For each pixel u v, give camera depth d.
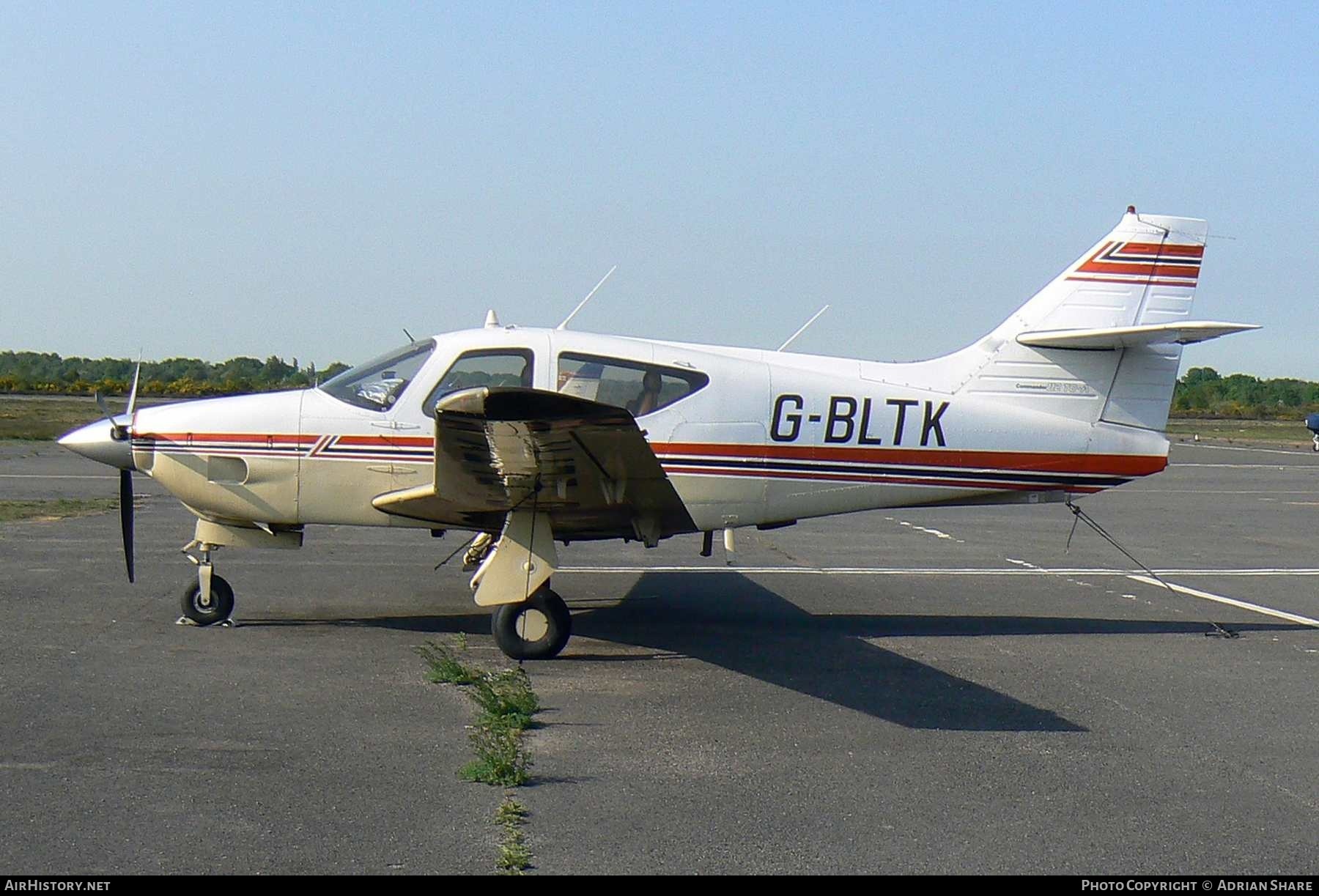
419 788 4.70
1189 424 62.78
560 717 5.91
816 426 8.25
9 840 4.05
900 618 9.06
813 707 6.22
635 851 4.11
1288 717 6.21
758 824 4.41
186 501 7.90
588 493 7.00
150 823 4.24
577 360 7.99
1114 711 6.28
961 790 4.89
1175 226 8.72
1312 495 22.11
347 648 7.34
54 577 9.58
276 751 5.14
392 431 7.82
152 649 7.11
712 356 8.27
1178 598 10.29
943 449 8.45
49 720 5.52
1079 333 8.30
